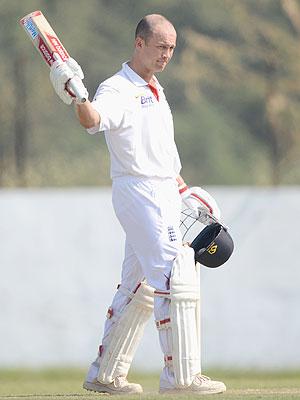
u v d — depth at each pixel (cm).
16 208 4691
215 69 7844
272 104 7544
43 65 9119
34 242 4675
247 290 4628
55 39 2392
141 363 4566
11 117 9044
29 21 2406
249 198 4659
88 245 4666
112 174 2530
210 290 4634
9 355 4681
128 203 2495
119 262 4653
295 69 7450
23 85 9075
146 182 2486
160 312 2483
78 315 4659
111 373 2652
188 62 7675
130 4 9862
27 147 9219
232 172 9788
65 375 4503
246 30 7562
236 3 7588
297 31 7831
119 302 2634
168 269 2470
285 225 4634
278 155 8431
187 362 2469
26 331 4675
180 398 2370
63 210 4675
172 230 2488
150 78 2520
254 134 10000
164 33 2472
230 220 4656
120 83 2478
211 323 4622
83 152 9444
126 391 2661
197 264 2594
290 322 4612
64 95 2366
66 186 8231
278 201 4638
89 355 4653
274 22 8356
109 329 2648
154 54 2480
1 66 9019
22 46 8962
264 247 4638
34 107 9206
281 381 3638
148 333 4569
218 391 2505
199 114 9862
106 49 9650
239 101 9806
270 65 7675
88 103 2367
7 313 4684
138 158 2478
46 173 8331
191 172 9800
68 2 9469
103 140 9619
